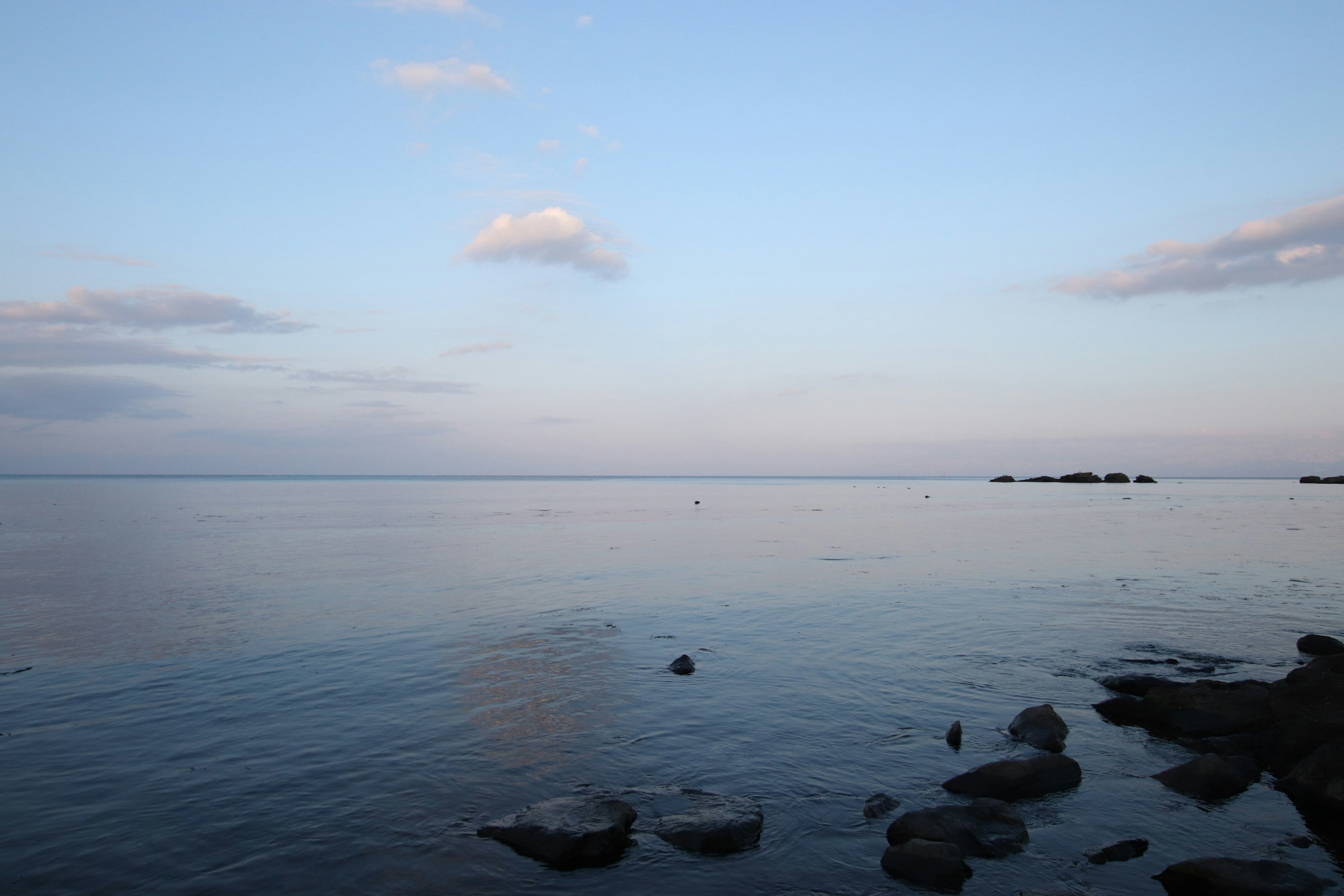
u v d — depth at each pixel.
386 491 144.62
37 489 142.12
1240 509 70.75
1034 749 10.89
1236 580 25.94
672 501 95.50
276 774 9.99
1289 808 9.34
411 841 8.24
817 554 34.50
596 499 104.25
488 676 14.54
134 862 7.79
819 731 11.59
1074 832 8.67
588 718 12.17
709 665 15.30
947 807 8.76
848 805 9.20
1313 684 11.61
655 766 10.30
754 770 10.15
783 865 7.85
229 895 7.22
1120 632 18.08
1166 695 12.31
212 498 101.75
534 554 34.78
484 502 94.12
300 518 59.91
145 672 14.76
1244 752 10.89
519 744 11.07
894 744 11.09
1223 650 16.33
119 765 10.28
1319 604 21.55
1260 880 7.27
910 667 15.12
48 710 12.48
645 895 7.30
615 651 16.45
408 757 10.58
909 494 120.62
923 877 7.54
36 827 8.54
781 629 18.56
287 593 23.75
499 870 7.69
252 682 14.09
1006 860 8.01
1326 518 56.84
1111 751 10.97
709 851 8.07
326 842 8.20
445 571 28.81
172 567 29.78
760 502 92.25
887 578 27.00
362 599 22.66
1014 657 15.85
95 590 24.03
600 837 7.95
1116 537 42.16
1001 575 27.36
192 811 8.92
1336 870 7.89
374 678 14.34
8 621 19.38
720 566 30.16
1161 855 8.20
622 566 30.44
